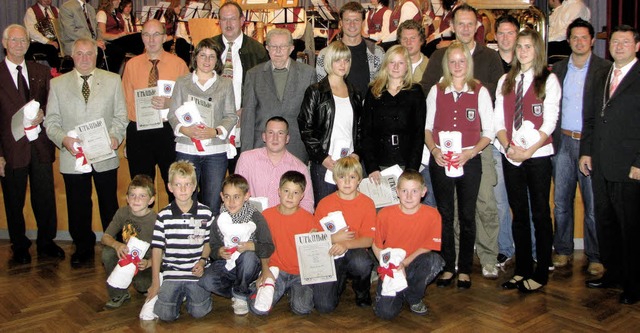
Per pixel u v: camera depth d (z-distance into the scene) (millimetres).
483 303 3422
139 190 3424
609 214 3584
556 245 4199
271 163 3590
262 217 3297
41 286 3756
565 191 4051
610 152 3461
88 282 3838
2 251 4652
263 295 3191
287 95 3785
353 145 3711
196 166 3725
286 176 3299
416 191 3227
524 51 3488
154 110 3941
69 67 5855
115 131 4027
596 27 7383
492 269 3891
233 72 4195
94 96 4031
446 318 3199
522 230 3625
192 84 3738
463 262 3686
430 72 3941
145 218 3520
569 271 4055
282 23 6238
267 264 3266
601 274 3941
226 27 4133
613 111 3449
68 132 3975
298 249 3221
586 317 3203
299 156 3846
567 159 3990
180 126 3607
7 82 4141
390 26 5980
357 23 4102
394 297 3135
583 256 4473
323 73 4152
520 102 3543
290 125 3803
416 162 3566
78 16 6141
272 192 3584
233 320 3207
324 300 3258
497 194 4156
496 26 4066
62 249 4547
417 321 3166
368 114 3662
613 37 3432
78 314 3285
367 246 3334
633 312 3273
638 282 3400
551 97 3482
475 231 3664
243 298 3309
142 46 6336
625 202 3422
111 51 6203
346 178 3303
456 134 3438
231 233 3133
